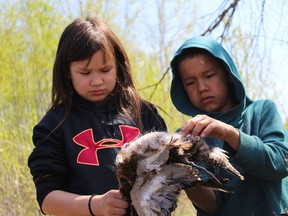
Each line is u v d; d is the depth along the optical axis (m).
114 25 5.89
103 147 2.46
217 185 2.33
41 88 6.07
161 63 5.31
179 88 2.77
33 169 2.46
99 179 2.42
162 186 2.24
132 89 2.60
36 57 6.18
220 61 2.69
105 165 2.44
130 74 2.61
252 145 2.48
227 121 2.67
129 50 5.74
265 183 2.59
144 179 2.25
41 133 2.49
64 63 2.53
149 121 2.58
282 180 2.64
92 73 2.49
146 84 5.09
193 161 2.34
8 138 5.21
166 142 2.27
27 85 6.07
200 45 2.66
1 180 4.87
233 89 2.72
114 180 2.43
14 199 4.84
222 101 2.71
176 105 2.77
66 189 2.46
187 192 2.57
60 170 2.45
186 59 2.68
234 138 2.46
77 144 2.46
